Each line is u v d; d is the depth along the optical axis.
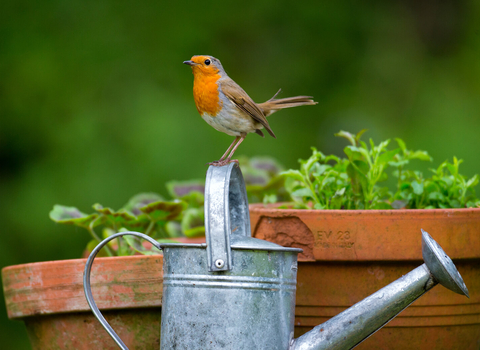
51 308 3.71
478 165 13.09
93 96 14.09
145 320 3.71
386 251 3.50
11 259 12.18
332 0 16.11
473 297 3.69
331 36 15.79
